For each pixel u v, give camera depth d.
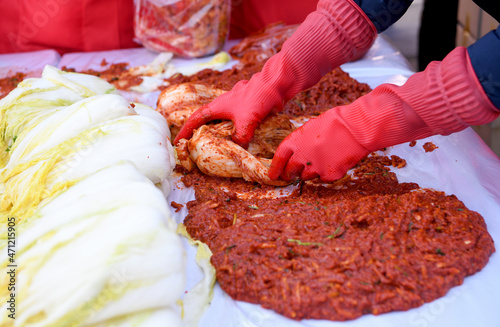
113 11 1.71
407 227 0.82
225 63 1.52
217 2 1.52
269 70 1.01
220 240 0.84
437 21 1.84
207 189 0.99
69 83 1.13
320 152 0.92
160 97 1.15
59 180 0.82
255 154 1.06
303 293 0.74
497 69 0.77
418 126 0.86
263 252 0.80
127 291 0.66
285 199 0.94
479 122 0.82
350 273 0.76
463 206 0.88
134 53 1.69
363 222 0.84
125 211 0.70
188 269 0.83
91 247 0.67
